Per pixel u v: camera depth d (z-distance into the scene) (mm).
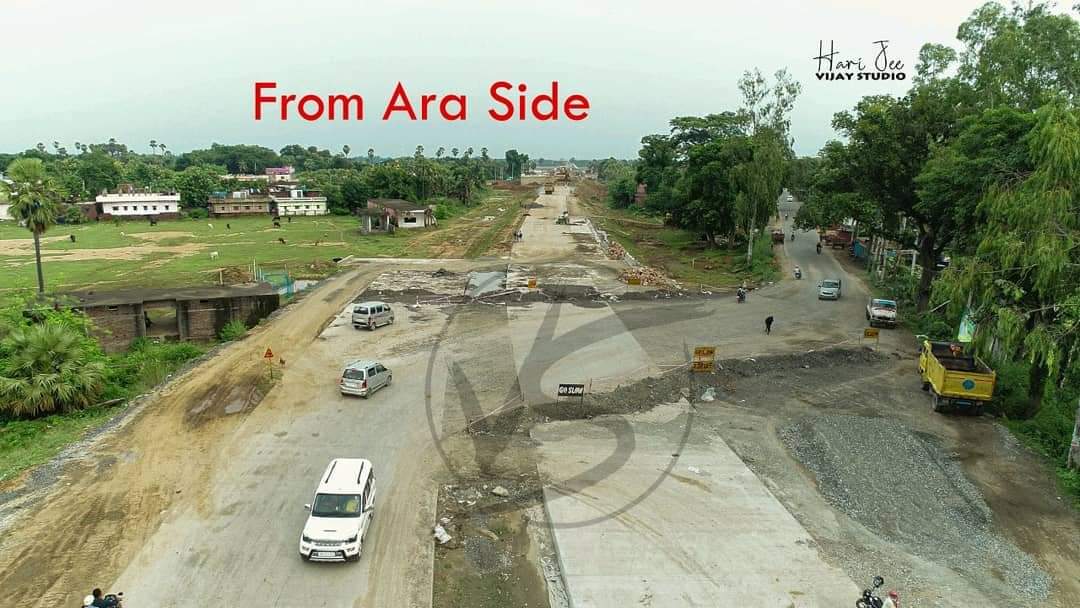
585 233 97125
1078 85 41156
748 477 23047
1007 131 30844
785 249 81312
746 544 18875
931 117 45250
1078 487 22469
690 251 85500
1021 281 26344
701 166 82562
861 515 20875
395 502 20766
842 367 36250
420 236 94750
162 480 21797
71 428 26281
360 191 135375
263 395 29844
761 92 74000
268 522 19344
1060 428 27156
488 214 132000
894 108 46812
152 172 182250
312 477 22188
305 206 131000
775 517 20406
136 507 20047
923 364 33469
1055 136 23922
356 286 55875
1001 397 30703
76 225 113250
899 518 20750
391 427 26484
